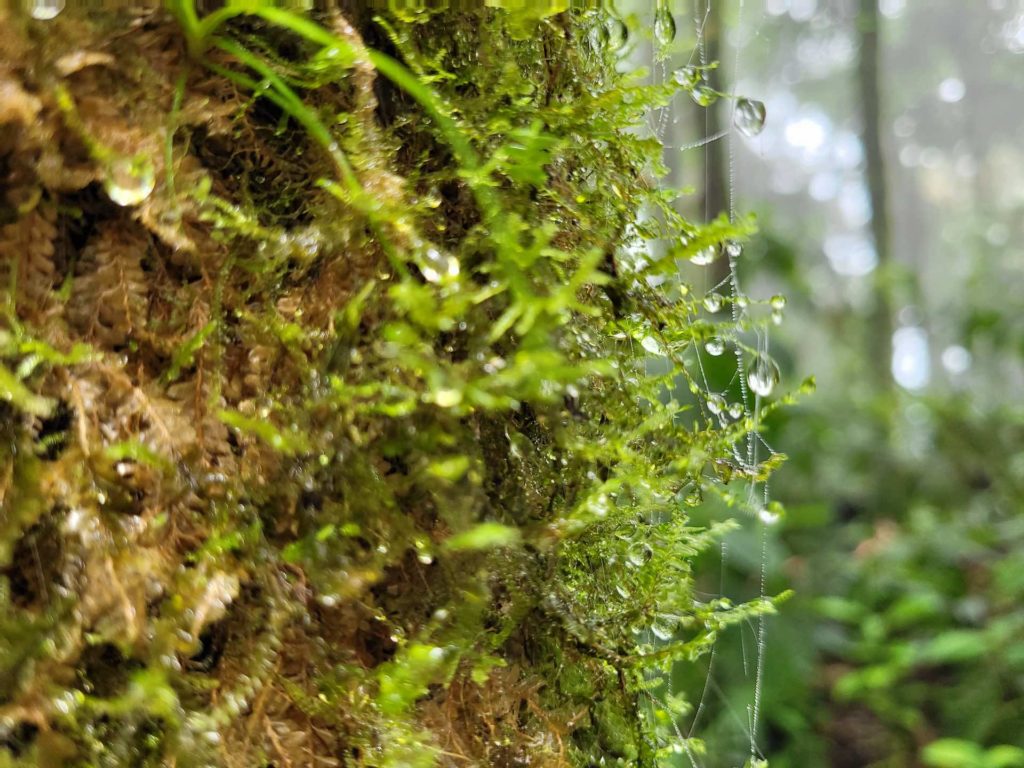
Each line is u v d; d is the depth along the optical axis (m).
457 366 0.07
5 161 0.07
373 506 0.07
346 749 0.07
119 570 0.07
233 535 0.07
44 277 0.07
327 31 0.07
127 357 0.07
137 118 0.07
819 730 0.33
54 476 0.07
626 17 0.09
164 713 0.06
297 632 0.07
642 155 0.08
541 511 0.07
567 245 0.08
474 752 0.07
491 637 0.07
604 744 0.08
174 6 0.07
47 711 0.06
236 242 0.07
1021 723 0.30
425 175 0.07
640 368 0.08
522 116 0.08
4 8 0.07
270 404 0.07
